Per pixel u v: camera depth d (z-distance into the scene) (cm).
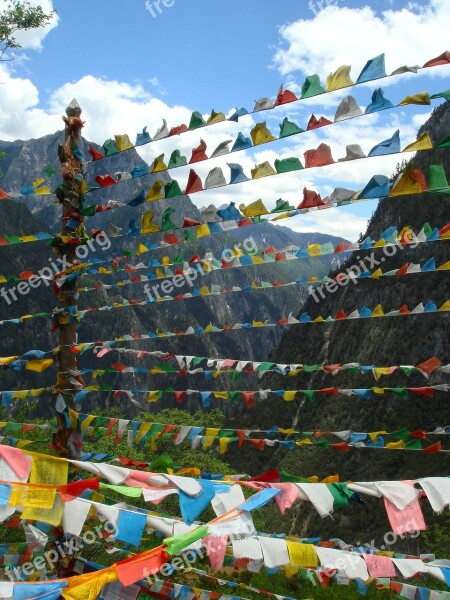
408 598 429
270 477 405
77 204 532
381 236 418
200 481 368
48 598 326
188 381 6281
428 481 352
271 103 361
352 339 7919
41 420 1298
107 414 2320
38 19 1123
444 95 301
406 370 447
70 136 532
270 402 6900
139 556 348
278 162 362
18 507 338
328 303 8844
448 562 420
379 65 319
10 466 358
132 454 1911
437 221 6456
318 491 359
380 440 453
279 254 477
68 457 519
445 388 435
